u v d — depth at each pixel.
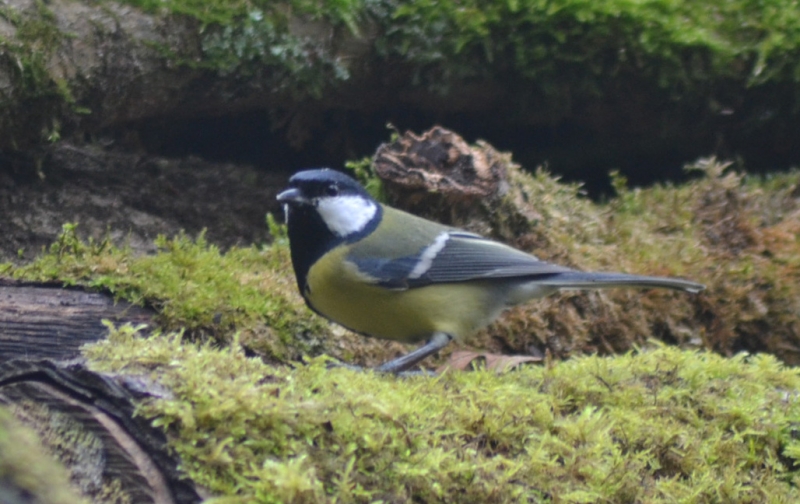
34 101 7.94
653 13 9.82
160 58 8.58
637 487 4.70
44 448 3.76
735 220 9.79
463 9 9.68
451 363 7.67
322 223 6.71
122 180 9.38
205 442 3.80
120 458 3.72
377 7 9.54
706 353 6.57
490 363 7.65
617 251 9.39
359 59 9.66
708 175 10.11
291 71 9.30
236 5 8.89
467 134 11.09
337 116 10.65
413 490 4.12
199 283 7.26
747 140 10.95
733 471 5.05
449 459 4.28
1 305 6.23
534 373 6.06
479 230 8.84
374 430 4.20
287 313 7.57
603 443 4.88
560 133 11.11
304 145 10.86
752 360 6.53
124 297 6.71
